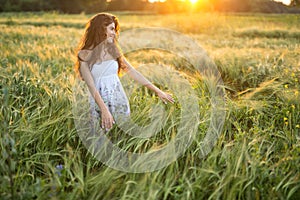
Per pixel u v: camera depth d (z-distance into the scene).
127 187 2.52
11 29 11.57
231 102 4.12
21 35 10.42
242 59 6.23
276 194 2.58
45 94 4.13
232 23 14.87
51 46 8.29
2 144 2.96
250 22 15.66
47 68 5.63
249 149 3.11
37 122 3.61
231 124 3.80
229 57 6.32
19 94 4.19
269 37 11.51
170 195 2.66
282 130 3.65
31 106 3.79
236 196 2.64
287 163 2.88
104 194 2.64
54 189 2.59
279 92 4.36
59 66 5.91
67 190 2.77
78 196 2.56
